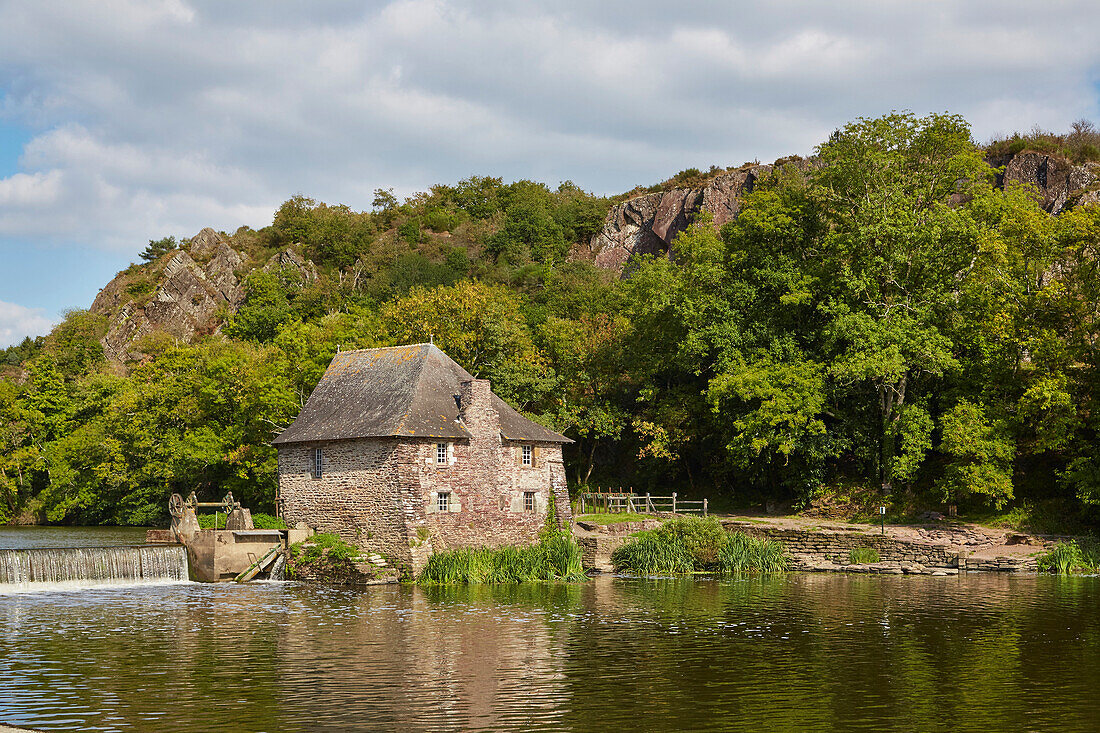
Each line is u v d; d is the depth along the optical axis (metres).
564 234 149.88
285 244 158.62
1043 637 33.78
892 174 65.69
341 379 57.62
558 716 23.73
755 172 123.06
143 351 128.12
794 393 61.81
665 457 72.25
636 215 142.00
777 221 68.38
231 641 33.22
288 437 54.97
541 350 76.12
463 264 136.62
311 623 36.81
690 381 75.94
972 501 61.94
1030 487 61.00
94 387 98.12
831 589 46.47
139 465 83.75
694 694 25.91
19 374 131.38
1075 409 56.31
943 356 59.88
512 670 28.66
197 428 76.62
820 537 56.41
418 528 50.03
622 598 43.47
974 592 44.97
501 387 70.75
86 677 27.89
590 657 30.52
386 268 134.12
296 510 54.84
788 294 65.56
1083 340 57.94
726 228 72.81
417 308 73.56
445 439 51.66
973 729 22.78
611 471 79.94
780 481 69.25
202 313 146.38
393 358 56.38
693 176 145.88
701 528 55.31
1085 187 82.31
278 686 26.75
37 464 92.62
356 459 51.91
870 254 64.44
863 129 65.88
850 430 64.94
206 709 24.39
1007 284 59.59
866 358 60.31
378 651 31.48
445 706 24.64
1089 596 43.50
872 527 58.75
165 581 50.69
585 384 76.00
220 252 152.88
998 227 63.88
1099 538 55.25
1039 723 23.28
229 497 54.28
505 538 54.09
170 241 176.38
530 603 41.91
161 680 27.52
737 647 32.06
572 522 57.94
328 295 126.62
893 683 27.16
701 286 72.06
